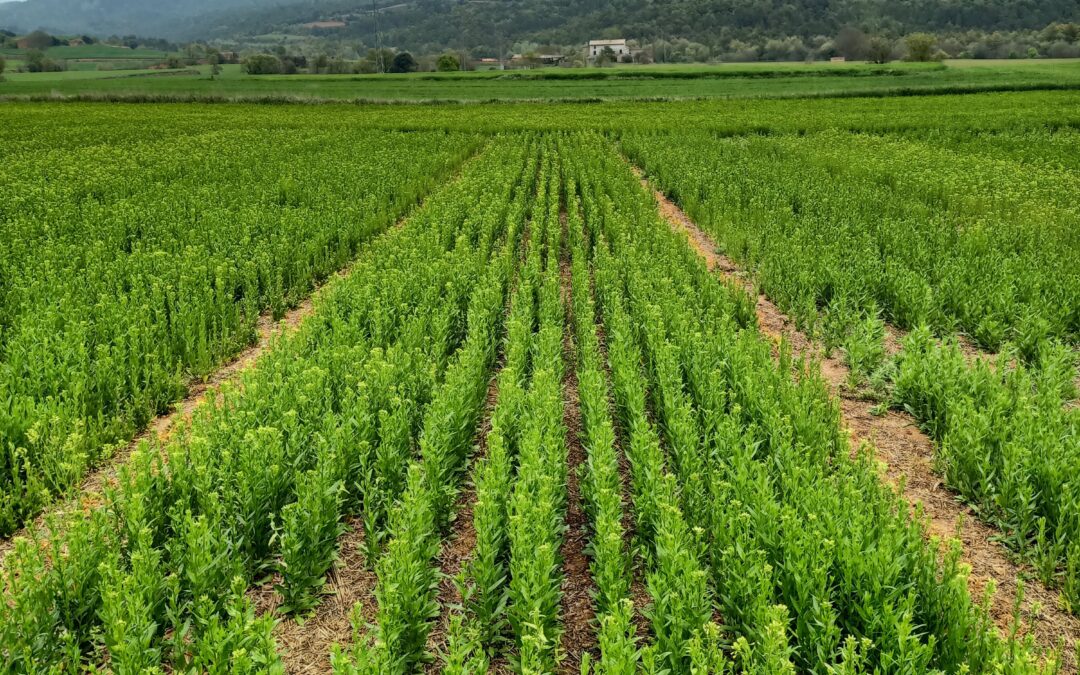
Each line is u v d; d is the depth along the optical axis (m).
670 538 5.12
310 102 67.19
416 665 5.07
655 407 8.57
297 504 5.77
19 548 5.17
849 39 130.62
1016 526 6.51
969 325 11.35
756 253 15.04
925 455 8.02
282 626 5.58
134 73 149.75
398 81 93.50
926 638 5.06
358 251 16.31
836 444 7.65
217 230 15.80
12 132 38.41
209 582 5.30
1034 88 65.00
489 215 17.17
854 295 12.28
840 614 5.11
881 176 23.23
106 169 25.03
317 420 7.45
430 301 11.29
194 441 6.42
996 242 14.69
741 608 5.09
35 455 7.30
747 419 7.79
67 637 4.64
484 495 5.71
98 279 12.15
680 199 22.14
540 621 4.79
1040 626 5.50
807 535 5.13
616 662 4.17
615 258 13.68
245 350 11.34
